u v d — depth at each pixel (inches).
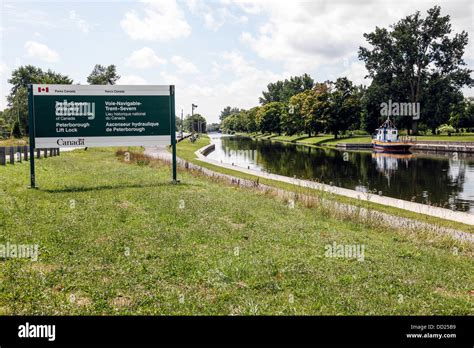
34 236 380.8
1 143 1675.7
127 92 790.5
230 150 3058.6
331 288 296.5
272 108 5600.4
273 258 360.8
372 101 3932.1
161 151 2106.3
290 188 951.0
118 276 299.9
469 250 479.5
